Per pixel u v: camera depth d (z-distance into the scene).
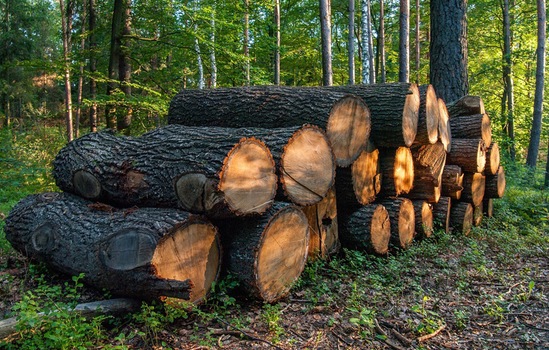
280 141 4.21
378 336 3.60
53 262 4.29
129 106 10.98
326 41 11.70
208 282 3.87
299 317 3.90
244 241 3.96
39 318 3.15
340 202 5.51
